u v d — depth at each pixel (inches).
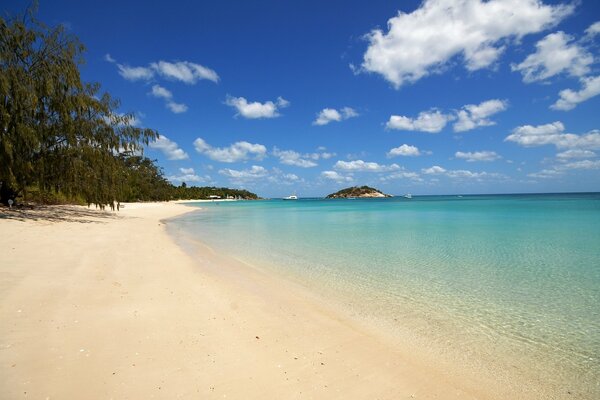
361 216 1557.6
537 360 210.5
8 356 175.9
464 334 246.4
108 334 210.2
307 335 234.7
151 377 167.3
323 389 169.8
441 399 167.9
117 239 613.0
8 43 743.1
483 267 459.2
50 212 1022.4
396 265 472.7
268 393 162.6
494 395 174.2
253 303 296.2
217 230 952.9
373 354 211.6
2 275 309.7
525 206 2281.0
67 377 161.3
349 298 324.8
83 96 860.0
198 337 217.0
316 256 539.8
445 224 1082.7
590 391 179.0
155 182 3838.6
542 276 411.5
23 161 754.2
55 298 263.7
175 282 344.2
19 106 719.7
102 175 957.8
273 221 1304.1
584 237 740.7
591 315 284.8
